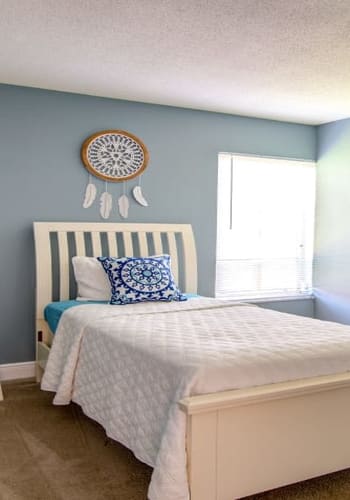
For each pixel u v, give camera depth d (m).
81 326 3.03
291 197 5.13
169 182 4.42
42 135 3.92
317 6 2.42
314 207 5.22
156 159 4.36
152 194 4.35
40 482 2.33
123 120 4.20
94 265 3.85
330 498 2.23
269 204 5.01
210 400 1.93
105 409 2.61
